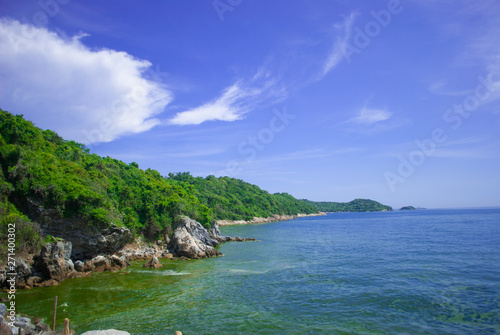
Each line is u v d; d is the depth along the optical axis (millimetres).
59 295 26312
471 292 25641
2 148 35125
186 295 26562
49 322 20109
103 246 38750
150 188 64125
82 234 37438
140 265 42188
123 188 55312
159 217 56812
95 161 60969
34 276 29922
